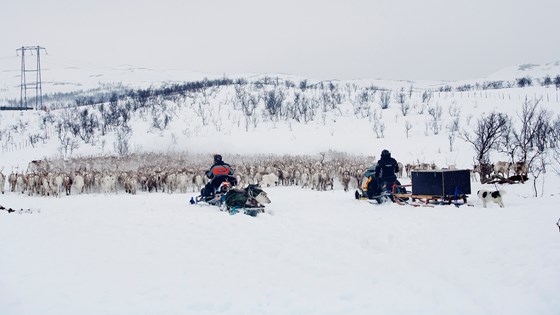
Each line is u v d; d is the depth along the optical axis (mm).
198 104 78500
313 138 53062
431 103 72875
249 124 63969
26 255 8148
